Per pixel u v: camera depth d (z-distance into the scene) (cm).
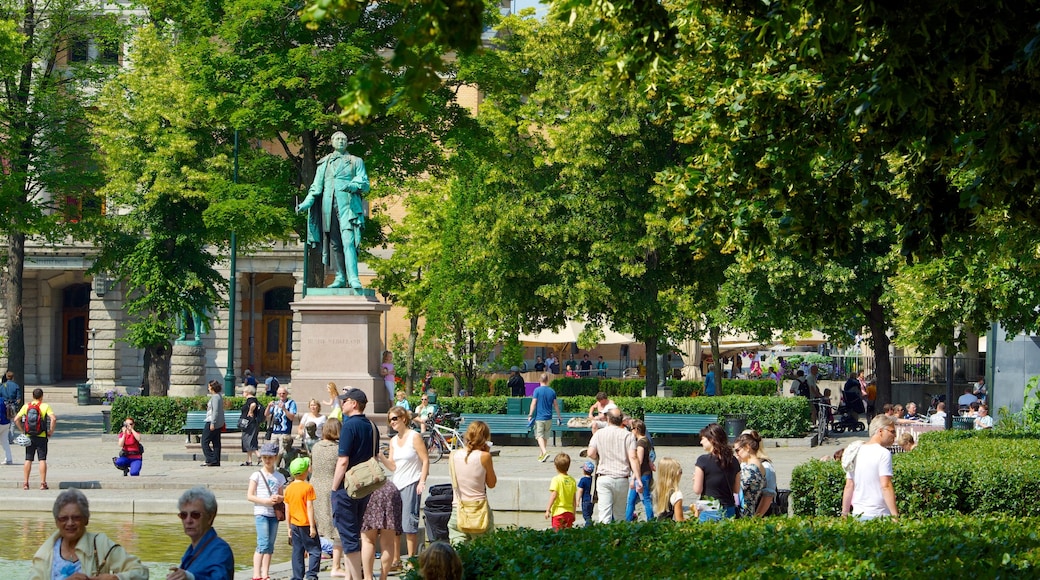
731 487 1397
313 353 2831
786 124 1225
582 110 3931
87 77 4469
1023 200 1109
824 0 963
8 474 2489
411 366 5341
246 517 2011
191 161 4434
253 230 3650
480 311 4344
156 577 1455
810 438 3291
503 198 4066
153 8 3850
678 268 4131
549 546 1002
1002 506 1489
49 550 848
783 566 833
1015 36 978
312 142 3759
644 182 3962
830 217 1262
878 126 1135
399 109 3462
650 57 1004
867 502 1234
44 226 4116
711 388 4531
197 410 3469
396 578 1417
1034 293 2117
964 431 2309
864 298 3569
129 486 2283
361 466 1327
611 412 1733
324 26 3575
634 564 888
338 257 2877
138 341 4500
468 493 1433
